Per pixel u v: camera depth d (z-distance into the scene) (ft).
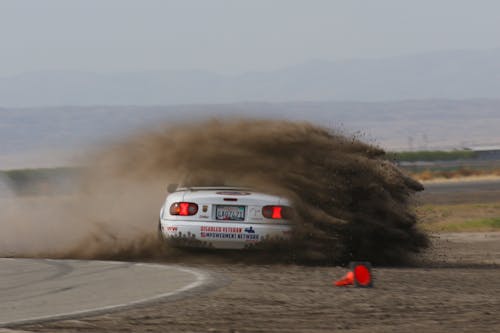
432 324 71.10
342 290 89.51
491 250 170.60
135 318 72.13
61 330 67.26
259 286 90.84
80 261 115.44
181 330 67.62
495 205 329.93
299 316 73.97
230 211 116.78
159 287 88.99
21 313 75.82
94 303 80.33
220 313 74.64
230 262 118.73
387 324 71.00
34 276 101.24
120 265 108.68
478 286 96.78
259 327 69.05
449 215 292.40
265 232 115.65
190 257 123.34
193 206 117.80
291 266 113.80
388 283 96.89
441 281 100.99
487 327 69.87
